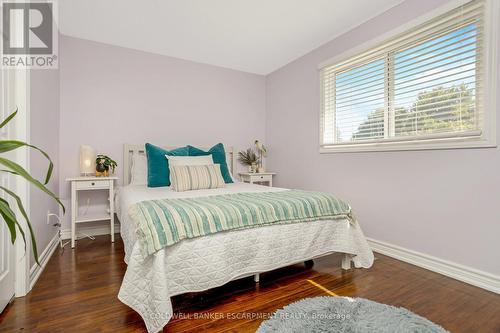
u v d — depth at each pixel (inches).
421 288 69.7
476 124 72.8
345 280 74.3
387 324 52.8
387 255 94.7
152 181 107.7
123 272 77.5
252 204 66.0
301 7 94.1
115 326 52.0
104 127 119.0
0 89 55.2
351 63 110.2
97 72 117.4
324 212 75.2
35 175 73.5
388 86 96.2
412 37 87.8
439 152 80.4
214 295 65.5
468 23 74.1
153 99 130.3
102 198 119.2
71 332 50.0
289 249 69.1
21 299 61.5
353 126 110.2
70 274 75.7
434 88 82.7
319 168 125.3
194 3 91.3
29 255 65.9
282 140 151.1
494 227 68.9
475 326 53.6
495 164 68.7
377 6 93.4
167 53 131.8
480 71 71.9
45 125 85.5
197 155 123.1
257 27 107.7
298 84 138.6
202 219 56.7
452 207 77.2
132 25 104.8
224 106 151.3
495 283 68.2
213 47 125.6
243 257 62.2
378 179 98.3
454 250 76.8
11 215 27.9
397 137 91.6
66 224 111.7
